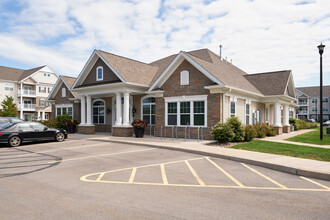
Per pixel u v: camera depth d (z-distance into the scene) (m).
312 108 69.56
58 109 27.12
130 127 17.69
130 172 7.57
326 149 11.66
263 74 23.28
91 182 6.42
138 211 4.52
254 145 12.84
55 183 6.31
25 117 46.47
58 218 4.19
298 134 21.17
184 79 16.12
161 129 15.94
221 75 15.83
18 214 4.35
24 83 45.56
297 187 6.18
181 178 6.90
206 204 4.90
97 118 23.39
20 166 8.38
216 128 13.71
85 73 20.38
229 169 8.11
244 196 5.43
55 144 14.28
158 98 17.45
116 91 18.12
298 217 4.32
